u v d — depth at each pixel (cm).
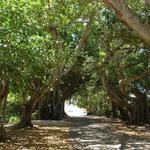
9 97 3684
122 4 932
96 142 2312
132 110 4175
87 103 7444
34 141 2286
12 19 1742
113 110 5688
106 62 3259
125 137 2642
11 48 1755
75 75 4350
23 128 3111
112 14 2562
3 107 2264
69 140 2402
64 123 4178
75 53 2522
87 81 4688
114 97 4166
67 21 2419
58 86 4400
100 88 5159
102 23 2648
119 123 4372
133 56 3241
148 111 4216
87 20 2525
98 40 2920
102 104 6681
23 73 1955
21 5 1970
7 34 1723
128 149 1986
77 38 2708
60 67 2498
